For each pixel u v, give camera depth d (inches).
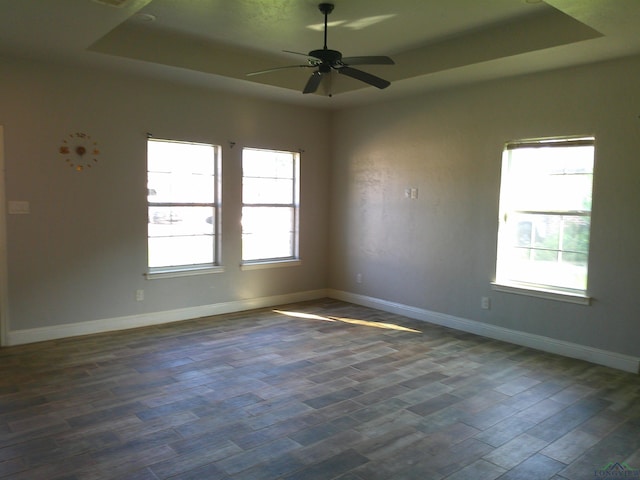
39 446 109.0
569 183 181.8
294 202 263.3
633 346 163.8
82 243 193.8
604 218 169.5
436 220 221.9
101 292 199.5
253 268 246.7
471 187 207.8
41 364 161.6
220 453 107.2
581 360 175.2
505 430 120.0
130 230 205.3
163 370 157.9
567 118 177.3
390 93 223.5
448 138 215.5
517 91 191.2
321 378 153.3
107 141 197.0
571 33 149.8
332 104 251.3
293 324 218.1
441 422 123.9
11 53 169.9
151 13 158.7
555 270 187.0
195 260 228.8
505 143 196.2
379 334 204.1
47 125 183.3
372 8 152.6
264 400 135.9
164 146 215.5
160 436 114.4
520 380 154.2
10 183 177.2
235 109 232.1
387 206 243.6
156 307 215.0
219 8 153.7
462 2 147.7
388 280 245.4
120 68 189.0
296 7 152.3
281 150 251.6
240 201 238.4
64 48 162.9
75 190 190.9
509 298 196.7
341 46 190.2
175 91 212.7
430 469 101.8
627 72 162.6
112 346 181.8
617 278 167.0
